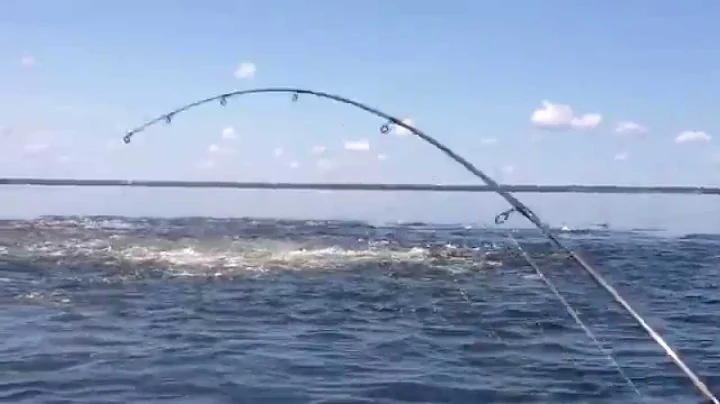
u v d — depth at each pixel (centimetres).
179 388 777
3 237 2527
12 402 719
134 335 1078
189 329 1136
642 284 1633
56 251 2208
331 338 1077
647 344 1033
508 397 772
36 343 1005
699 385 462
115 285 1627
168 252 2216
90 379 809
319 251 2245
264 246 2345
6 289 1538
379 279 1775
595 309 1308
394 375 851
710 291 1556
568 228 632
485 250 2228
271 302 1432
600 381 841
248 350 977
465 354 971
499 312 1306
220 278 1767
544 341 1058
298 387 791
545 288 1580
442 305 1398
